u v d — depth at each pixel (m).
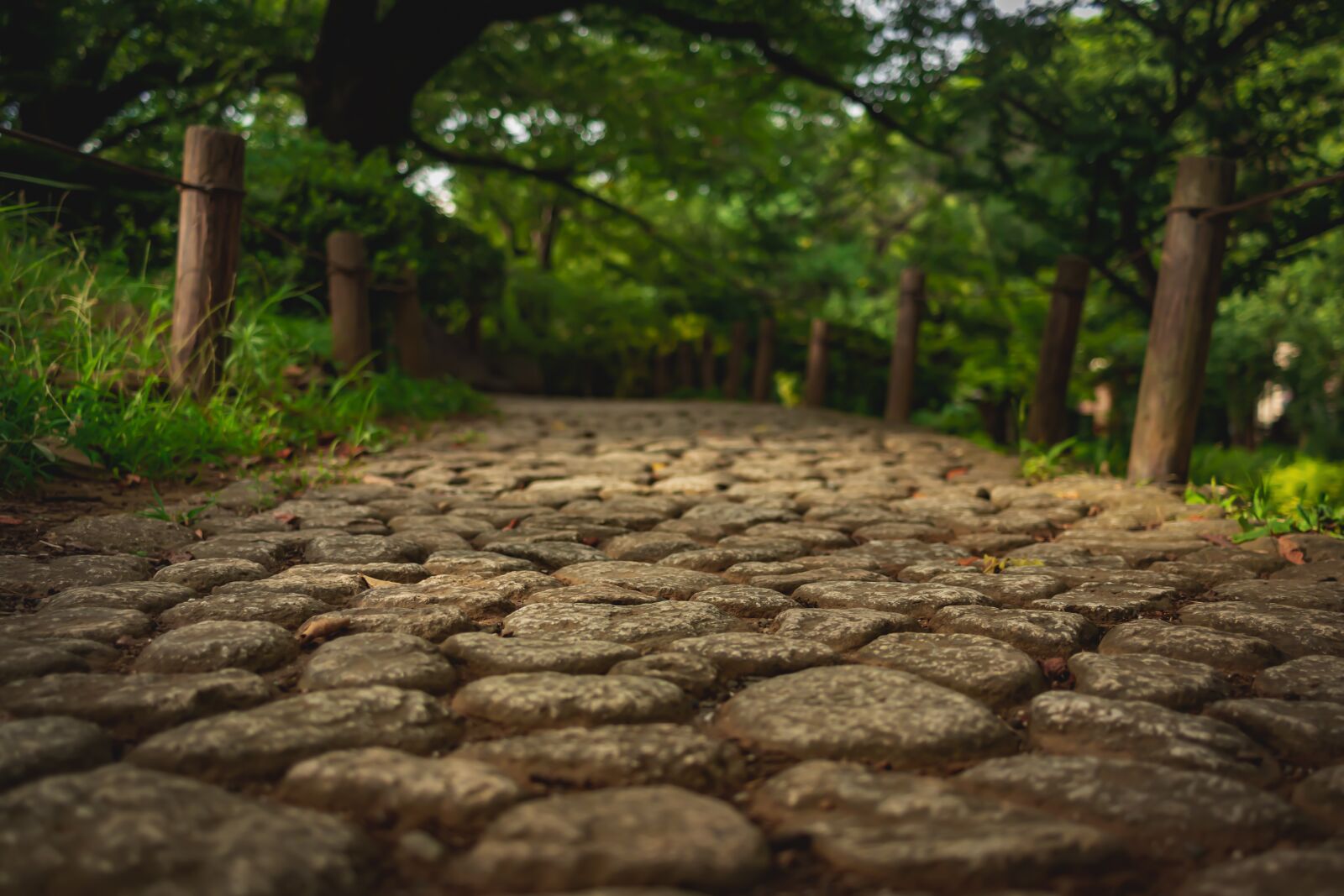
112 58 9.65
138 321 5.02
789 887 1.30
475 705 1.84
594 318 18.02
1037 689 2.03
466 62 13.58
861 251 19.62
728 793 1.57
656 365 18.80
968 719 1.78
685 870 1.29
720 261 18.23
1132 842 1.41
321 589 2.67
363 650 2.08
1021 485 5.17
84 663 2.02
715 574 3.13
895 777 1.57
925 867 1.31
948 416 11.80
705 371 17.67
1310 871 1.29
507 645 2.15
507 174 17.53
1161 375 5.01
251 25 9.98
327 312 8.95
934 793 1.50
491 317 17.42
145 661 2.03
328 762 1.54
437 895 1.25
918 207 18.80
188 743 1.59
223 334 5.15
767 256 17.41
